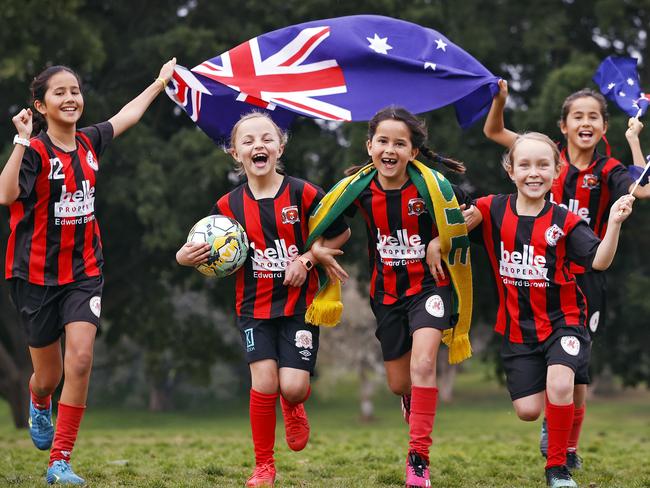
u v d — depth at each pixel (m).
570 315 9.94
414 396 9.63
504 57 40.22
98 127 10.61
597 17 38.72
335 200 9.95
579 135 11.62
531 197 10.02
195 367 43.28
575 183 11.70
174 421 57.00
